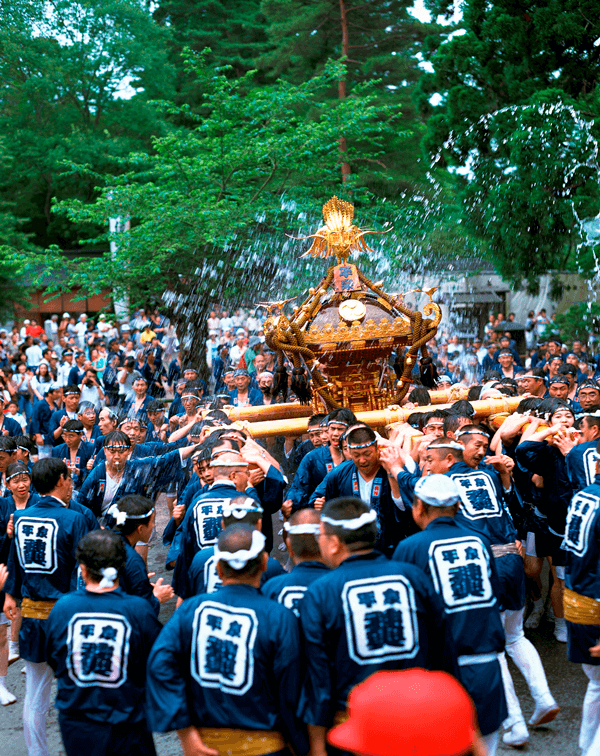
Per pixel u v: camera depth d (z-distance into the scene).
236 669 2.69
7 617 4.62
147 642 3.09
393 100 23.42
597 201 15.23
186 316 19.33
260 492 4.57
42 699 4.02
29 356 18.56
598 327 16.80
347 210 6.18
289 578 3.17
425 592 2.86
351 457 4.19
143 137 31.77
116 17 30.02
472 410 5.30
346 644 2.73
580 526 3.69
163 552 7.69
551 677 4.80
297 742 2.69
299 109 23.55
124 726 3.02
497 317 21.34
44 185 32.22
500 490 4.27
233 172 18.12
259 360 10.57
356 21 24.48
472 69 17.11
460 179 17.56
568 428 4.79
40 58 29.36
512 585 4.05
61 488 4.29
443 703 1.57
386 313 5.95
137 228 17.08
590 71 16.34
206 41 31.83
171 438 6.30
